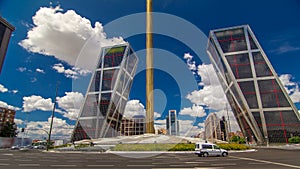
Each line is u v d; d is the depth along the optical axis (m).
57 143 65.31
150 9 45.59
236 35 85.44
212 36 88.19
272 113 73.94
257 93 76.69
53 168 11.51
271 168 11.34
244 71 80.38
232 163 14.05
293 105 72.44
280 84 75.44
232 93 86.69
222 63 87.06
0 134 83.12
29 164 13.55
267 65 79.00
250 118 75.94
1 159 17.27
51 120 42.25
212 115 76.50
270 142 71.25
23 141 68.50
